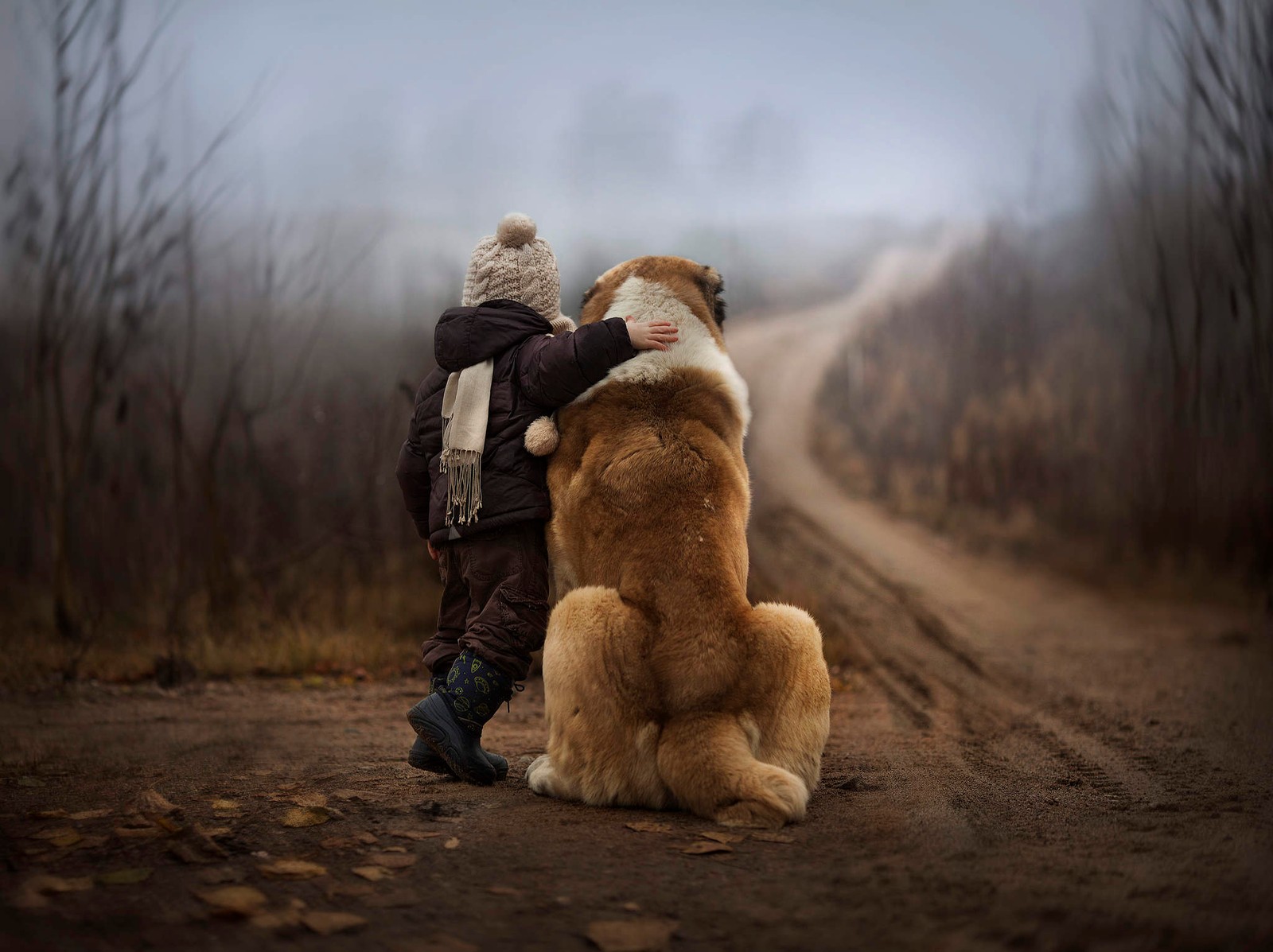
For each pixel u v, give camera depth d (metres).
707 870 2.57
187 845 2.74
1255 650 8.10
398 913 2.23
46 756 4.29
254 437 9.74
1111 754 4.50
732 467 3.41
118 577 8.72
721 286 3.92
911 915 2.24
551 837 2.86
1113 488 14.53
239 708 5.77
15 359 9.05
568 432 3.45
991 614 9.98
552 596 3.73
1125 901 2.34
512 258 3.60
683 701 3.11
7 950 1.94
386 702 6.02
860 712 5.81
